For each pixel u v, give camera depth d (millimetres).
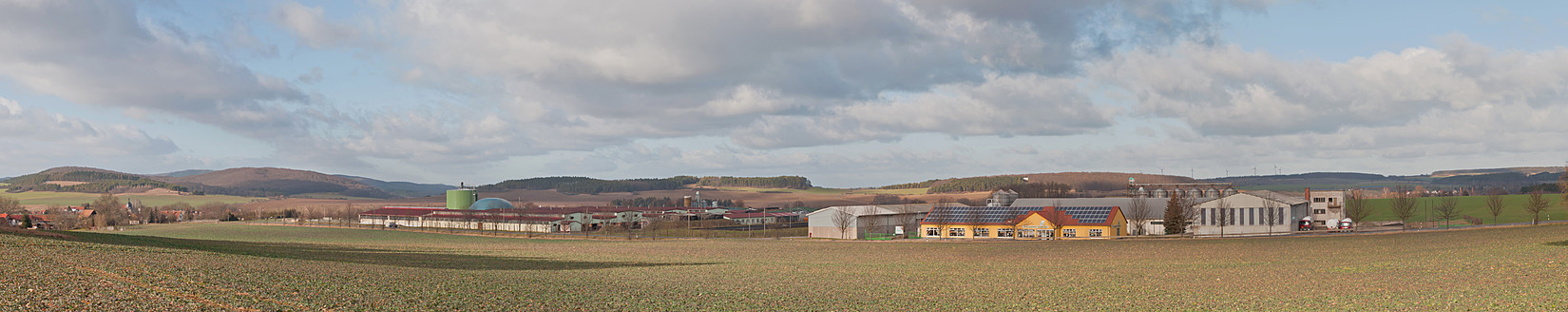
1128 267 88375
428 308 49375
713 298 60750
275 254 90812
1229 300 58719
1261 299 58812
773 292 65438
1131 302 58875
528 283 66375
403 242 151500
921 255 112438
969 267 91062
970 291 66438
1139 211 162875
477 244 146125
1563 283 60031
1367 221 196250
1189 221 157500
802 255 113438
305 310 46188
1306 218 164500
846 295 63844
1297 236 138875
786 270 87188
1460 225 167750
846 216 163250
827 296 63062
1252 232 156875
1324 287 64688
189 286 51844
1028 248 123500
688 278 77125
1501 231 131250
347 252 106500
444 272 75125
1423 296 56844
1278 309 53281
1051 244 133875
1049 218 154625
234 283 54438
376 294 54094
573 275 77438
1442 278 68375
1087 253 111688
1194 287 67312
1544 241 103562
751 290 66562
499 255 108875
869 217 170250
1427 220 199375
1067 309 55531
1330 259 92438
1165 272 81750
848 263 97438
